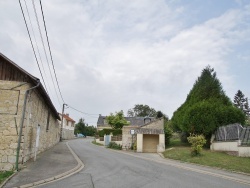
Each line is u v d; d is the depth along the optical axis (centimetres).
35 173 1298
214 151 2659
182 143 3512
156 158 2500
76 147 3422
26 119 1502
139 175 1375
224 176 1455
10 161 1396
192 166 1912
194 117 2902
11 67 1489
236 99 9012
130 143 3581
